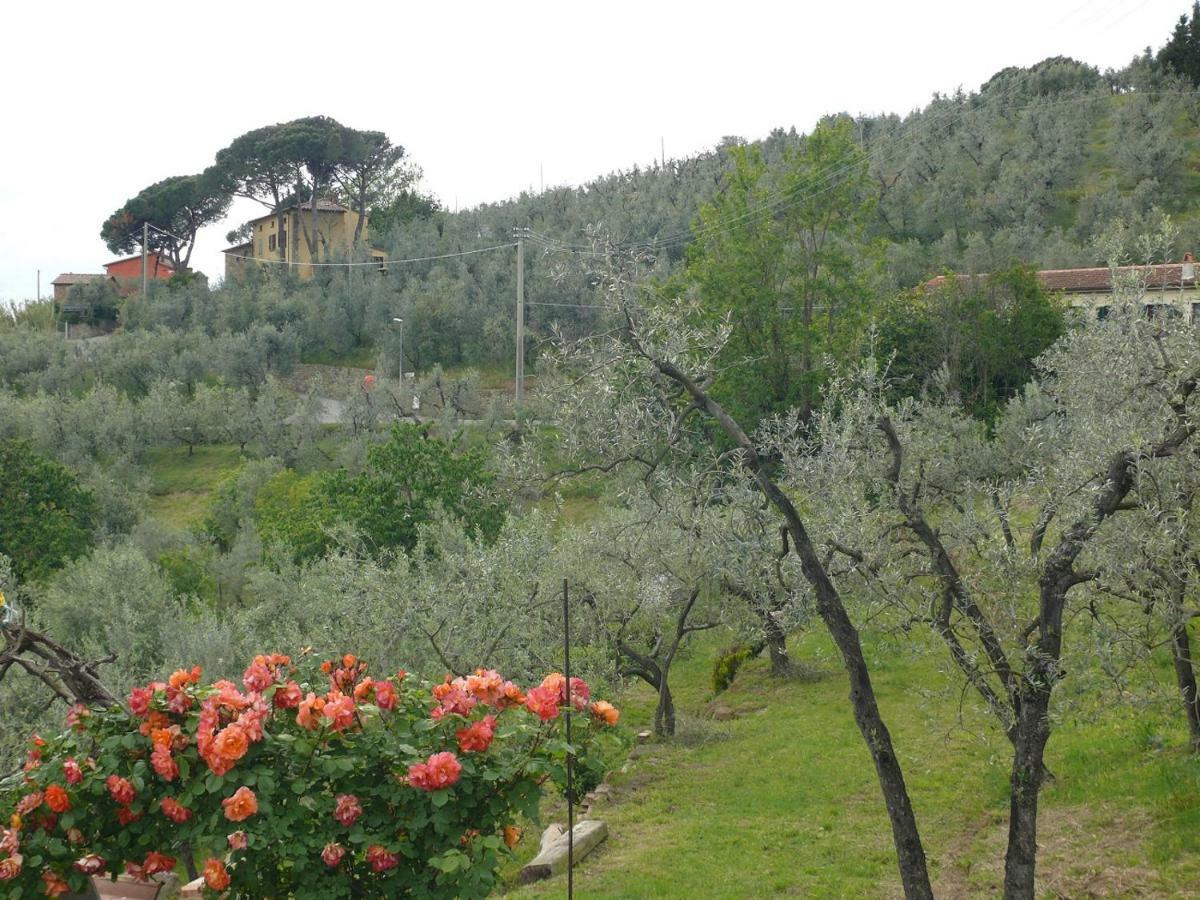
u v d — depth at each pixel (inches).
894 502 355.6
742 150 1662.2
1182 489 329.4
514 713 234.7
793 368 1578.5
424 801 217.6
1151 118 3009.4
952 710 654.5
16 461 1596.9
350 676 239.6
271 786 209.5
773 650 855.1
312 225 3762.3
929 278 2256.4
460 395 2255.2
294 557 1305.4
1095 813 442.6
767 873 448.5
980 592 342.6
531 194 3720.5
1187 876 363.3
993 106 3380.9
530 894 448.8
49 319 3516.2
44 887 214.1
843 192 1647.4
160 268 4237.2
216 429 2305.6
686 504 447.8
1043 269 2198.6
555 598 706.2
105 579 1079.6
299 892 215.9
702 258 1673.2
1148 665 468.4
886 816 502.9
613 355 360.2
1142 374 356.8
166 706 221.5
